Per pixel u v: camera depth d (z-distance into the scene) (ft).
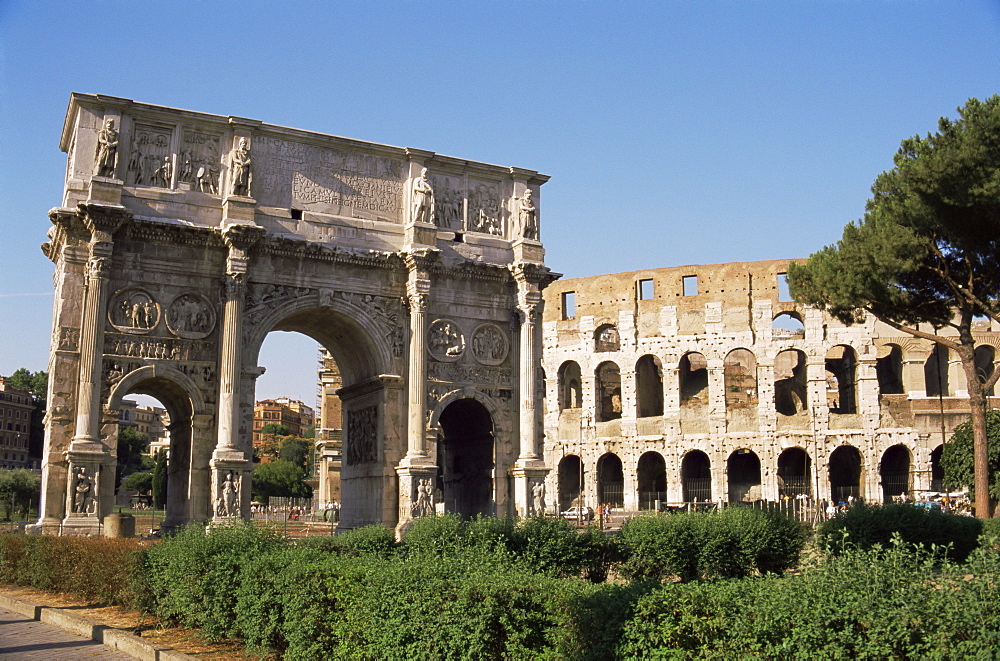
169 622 76.74
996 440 219.00
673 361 325.62
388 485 156.97
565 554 88.99
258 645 63.52
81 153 142.61
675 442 319.68
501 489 166.71
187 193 148.36
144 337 142.92
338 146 161.48
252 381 147.43
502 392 169.27
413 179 166.20
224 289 147.84
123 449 591.78
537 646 48.34
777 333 320.29
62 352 137.39
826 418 310.04
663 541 91.71
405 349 161.79
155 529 171.53
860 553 48.49
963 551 110.01
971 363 159.02
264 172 154.92
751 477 334.85
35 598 97.66
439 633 49.19
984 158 136.15
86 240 141.18
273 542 78.74
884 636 39.93
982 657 37.58
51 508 133.90
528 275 169.58
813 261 171.42
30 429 554.05
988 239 148.56
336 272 157.69
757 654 41.45
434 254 159.63
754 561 92.38
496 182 176.14
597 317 338.13
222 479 140.05
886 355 340.18
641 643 44.19
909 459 307.17
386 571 54.44
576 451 332.60
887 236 154.81
